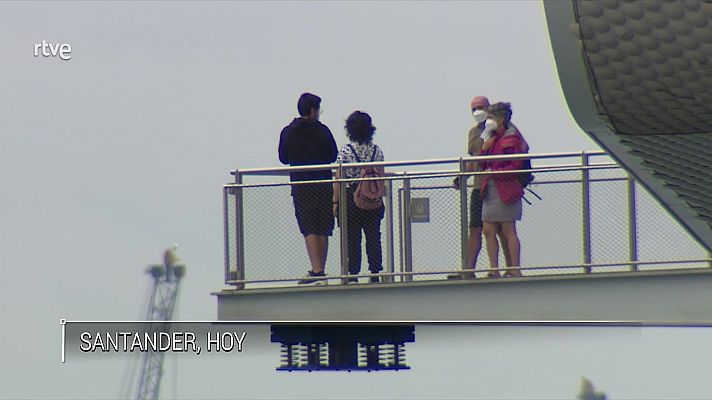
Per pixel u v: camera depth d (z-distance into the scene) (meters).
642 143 51.94
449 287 62.62
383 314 63.44
